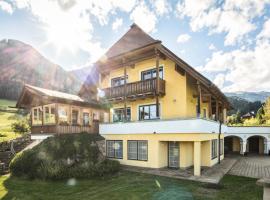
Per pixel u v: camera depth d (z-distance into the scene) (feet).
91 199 30.35
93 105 63.31
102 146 58.23
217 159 62.08
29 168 44.14
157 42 52.37
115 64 67.82
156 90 53.98
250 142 101.65
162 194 31.53
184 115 53.42
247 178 41.39
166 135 47.44
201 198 29.68
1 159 56.29
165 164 51.65
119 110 68.64
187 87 54.60
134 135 53.36
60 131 53.11
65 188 35.73
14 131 96.12
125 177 41.96
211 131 52.37
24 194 33.32
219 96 61.82
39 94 52.65
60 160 44.42
